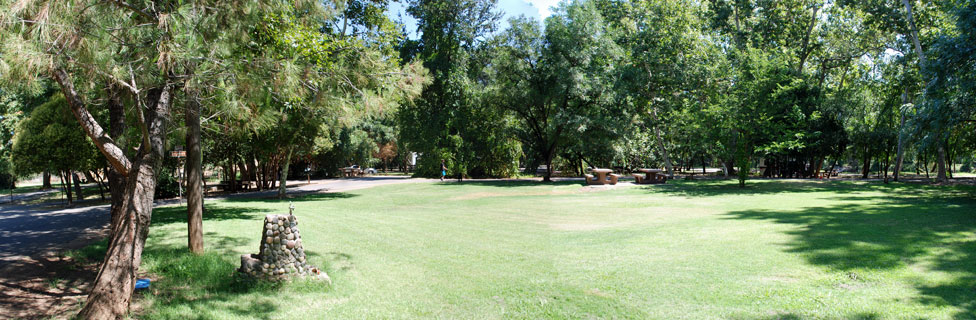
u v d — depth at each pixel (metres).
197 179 7.91
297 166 43.69
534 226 11.29
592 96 29.75
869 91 34.75
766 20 30.50
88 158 18.05
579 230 10.44
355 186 29.27
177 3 5.43
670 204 15.55
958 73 13.61
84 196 26.12
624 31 33.38
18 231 11.17
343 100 8.12
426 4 34.06
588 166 45.00
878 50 29.20
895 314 4.32
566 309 5.09
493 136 36.91
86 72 5.02
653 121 31.72
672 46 30.06
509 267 7.06
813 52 32.44
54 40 4.58
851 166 53.47
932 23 23.83
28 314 5.09
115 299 4.93
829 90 31.52
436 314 5.12
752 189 21.16
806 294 5.04
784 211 12.32
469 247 8.70
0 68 4.35
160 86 5.82
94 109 8.97
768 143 27.45
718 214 12.35
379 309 5.30
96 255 8.10
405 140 36.88
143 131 5.23
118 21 5.18
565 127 29.66
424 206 16.75
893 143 27.33
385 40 16.97
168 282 6.38
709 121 27.03
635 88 29.86
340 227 11.37
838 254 6.68
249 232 10.39
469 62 36.19
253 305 5.42
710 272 6.14
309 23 9.79
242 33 6.12
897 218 10.07
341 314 5.14
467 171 37.62
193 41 5.24
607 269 6.63
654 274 6.21
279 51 8.43
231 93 5.98
